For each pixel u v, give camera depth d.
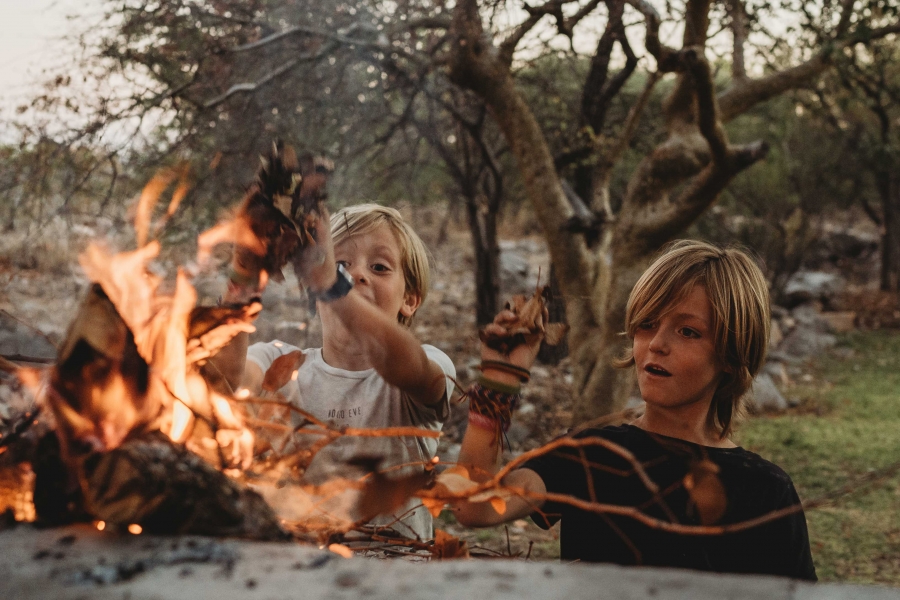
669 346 1.51
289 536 0.98
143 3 4.74
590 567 0.79
